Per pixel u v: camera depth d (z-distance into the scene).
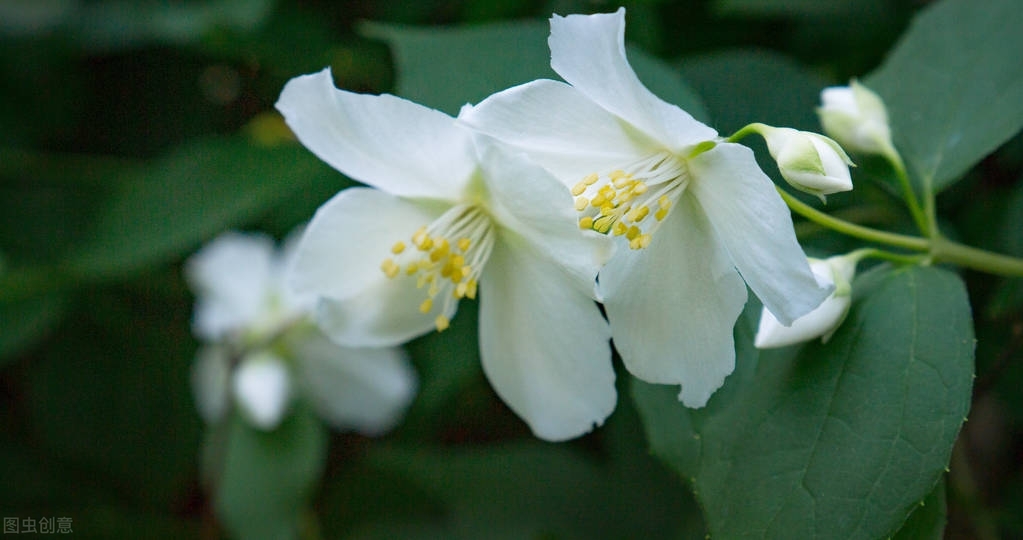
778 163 0.28
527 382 0.30
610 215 0.29
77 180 0.39
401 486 0.38
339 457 0.40
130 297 0.39
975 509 0.34
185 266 0.39
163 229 0.36
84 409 0.39
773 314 0.28
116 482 0.40
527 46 0.31
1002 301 0.32
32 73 0.38
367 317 0.30
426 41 0.31
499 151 0.28
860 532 0.28
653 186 0.29
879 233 0.30
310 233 0.30
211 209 0.36
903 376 0.29
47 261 0.38
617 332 0.29
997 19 0.32
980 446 0.36
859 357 0.29
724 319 0.29
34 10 0.37
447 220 0.30
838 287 0.29
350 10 0.37
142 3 0.37
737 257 0.28
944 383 0.28
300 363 0.38
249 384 0.36
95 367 0.39
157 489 0.40
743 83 0.32
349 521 0.38
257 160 0.36
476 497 0.37
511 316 0.30
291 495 0.36
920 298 0.29
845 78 0.35
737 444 0.29
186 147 0.36
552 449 0.37
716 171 0.28
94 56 0.38
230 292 0.38
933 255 0.30
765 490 0.29
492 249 0.30
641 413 0.30
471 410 0.38
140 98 0.39
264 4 0.36
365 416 0.38
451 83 0.31
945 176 0.31
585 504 0.36
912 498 0.28
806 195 0.32
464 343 0.36
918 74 0.32
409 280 0.30
